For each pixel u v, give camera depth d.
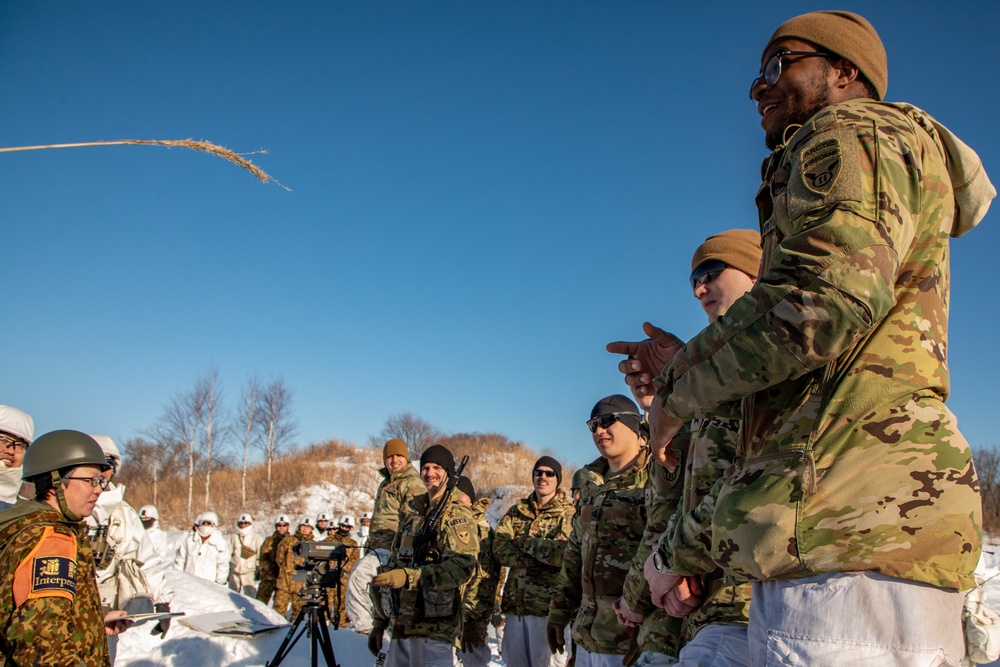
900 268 1.52
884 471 1.41
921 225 1.52
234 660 7.22
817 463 1.45
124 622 4.55
